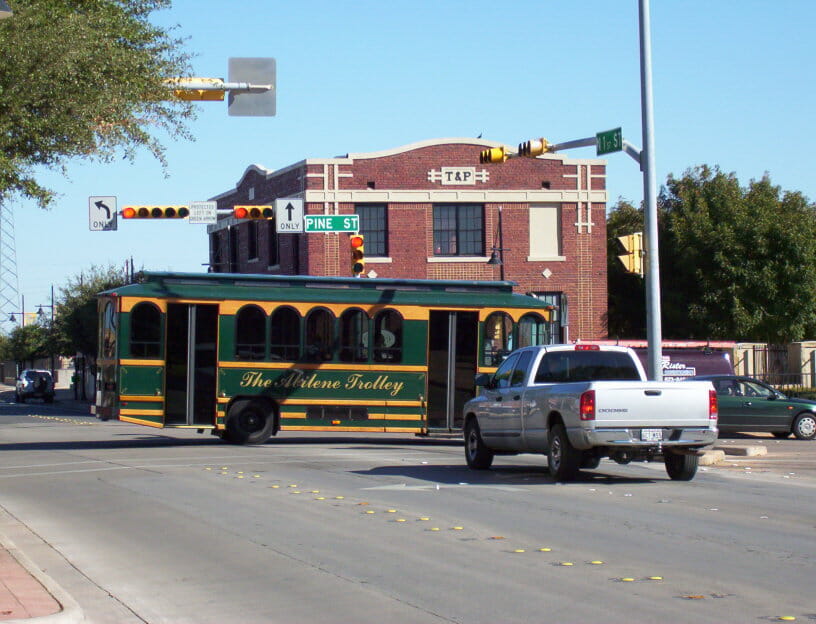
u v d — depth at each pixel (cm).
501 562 991
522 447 1747
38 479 1708
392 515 1288
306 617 796
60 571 975
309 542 1108
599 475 1781
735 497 1474
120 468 1873
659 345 2070
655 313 2070
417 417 2484
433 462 2022
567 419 1597
